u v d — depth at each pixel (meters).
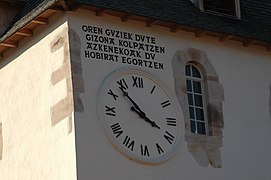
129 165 20.44
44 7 20.72
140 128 20.81
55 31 21.09
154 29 21.91
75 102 20.23
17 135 21.78
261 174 22.34
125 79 21.05
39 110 21.20
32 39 21.81
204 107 22.19
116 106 20.69
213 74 22.48
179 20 21.92
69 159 20.05
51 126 20.75
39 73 21.41
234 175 21.88
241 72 22.98
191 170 21.25
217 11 23.50
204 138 21.75
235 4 23.86
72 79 20.38
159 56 21.75
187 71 22.28
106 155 20.22
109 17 21.33
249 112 22.72
